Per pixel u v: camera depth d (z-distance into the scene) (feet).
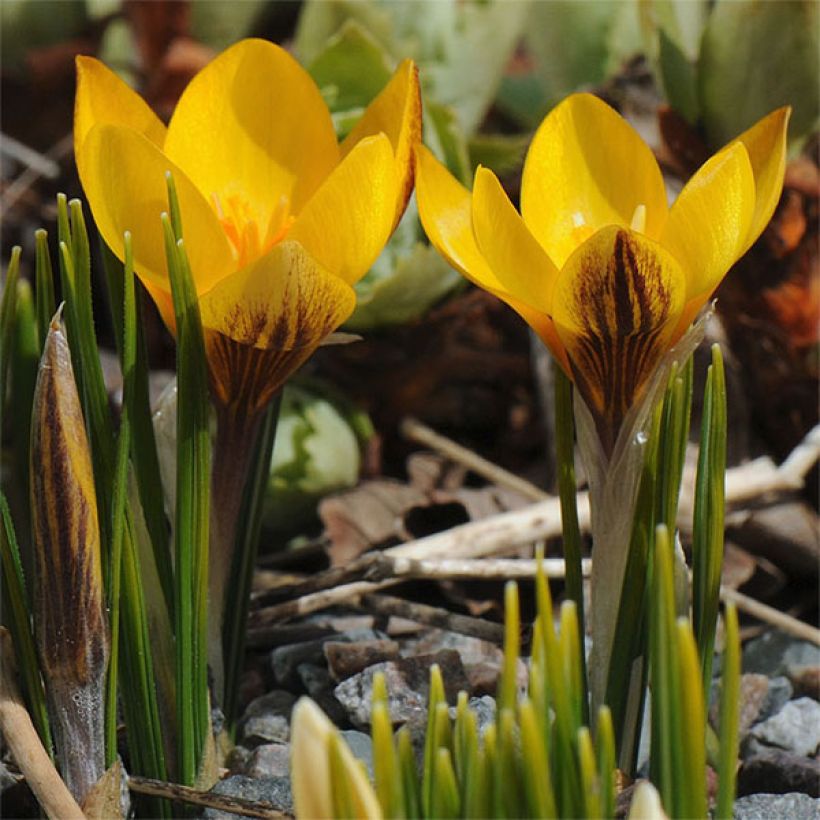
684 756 0.95
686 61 1.30
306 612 1.21
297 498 1.31
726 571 1.28
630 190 1.04
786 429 1.36
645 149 1.04
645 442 1.03
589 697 1.11
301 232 1.01
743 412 1.37
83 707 1.04
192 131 1.06
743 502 1.31
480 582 1.26
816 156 1.31
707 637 1.04
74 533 1.01
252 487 1.11
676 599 1.05
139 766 1.07
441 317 1.35
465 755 0.96
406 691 1.13
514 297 1.00
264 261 0.99
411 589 1.26
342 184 1.00
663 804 0.98
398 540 1.30
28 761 1.04
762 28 1.26
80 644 1.03
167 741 1.08
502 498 1.33
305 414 1.31
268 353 1.03
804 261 1.30
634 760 1.06
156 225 1.01
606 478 1.03
